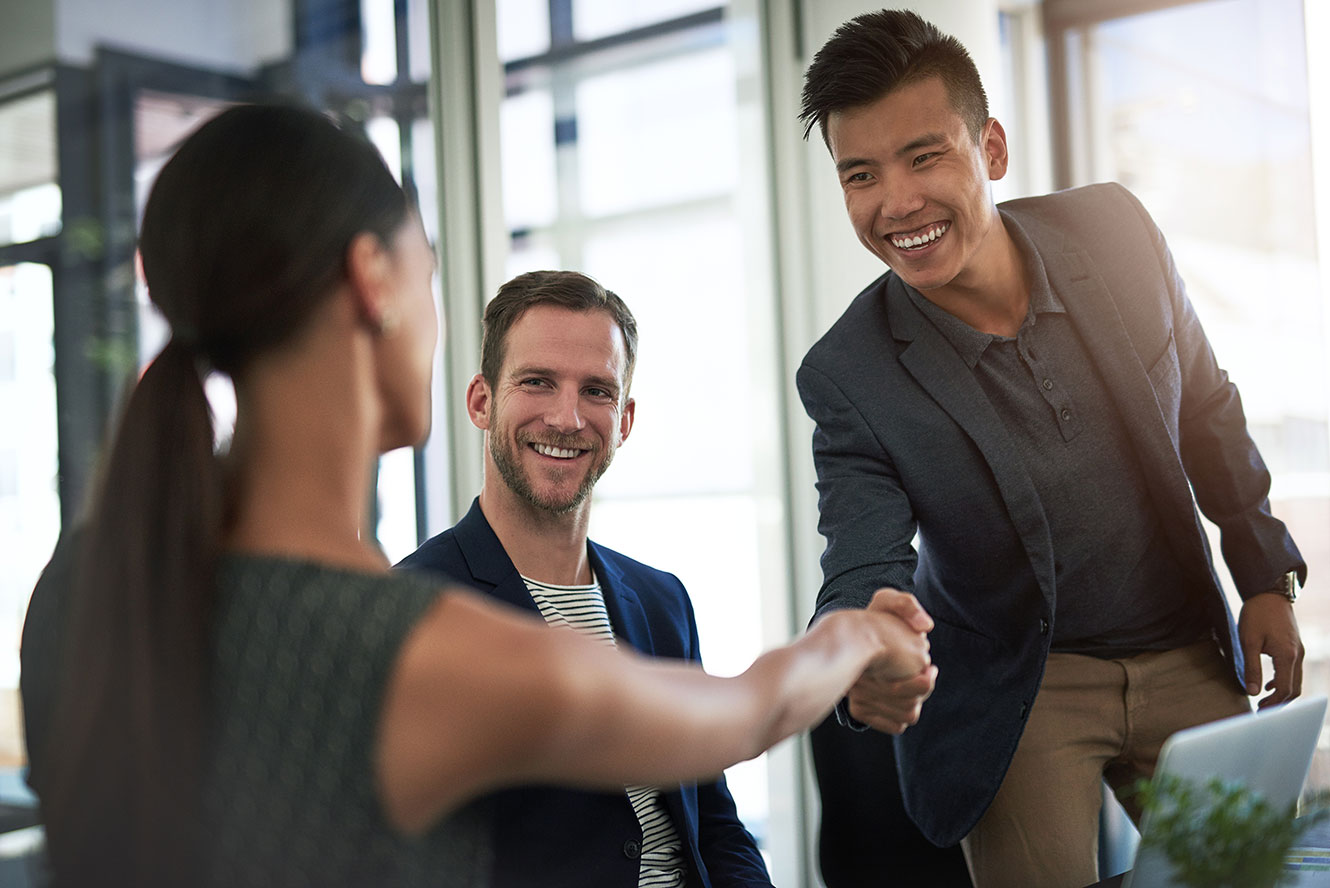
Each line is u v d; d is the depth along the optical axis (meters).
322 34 2.95
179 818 0.61
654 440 3.92
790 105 4.13
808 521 4.16
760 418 4.12
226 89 2.76
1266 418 3.47
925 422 1.74
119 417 0.70
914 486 1.74
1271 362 3.47
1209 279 3.57
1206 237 3.58
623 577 1.83
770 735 0.86
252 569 0.67
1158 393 1.74
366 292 0.71
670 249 3.92
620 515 3.88
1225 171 3.55
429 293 0.77
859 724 1.59
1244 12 3.50
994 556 1.75
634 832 1.58
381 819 0.64
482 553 1.65
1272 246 3.47
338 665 0.64
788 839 4.07
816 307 4.13
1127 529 1.75
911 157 1.65
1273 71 3.47
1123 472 1.74
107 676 0.64
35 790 0.77
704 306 4.00
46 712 0.77
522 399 1.69
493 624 0.66
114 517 0.67
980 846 1.83
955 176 1.65
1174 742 1.02
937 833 1.80
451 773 0.65
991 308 1.76
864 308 1.88
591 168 3.68
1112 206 1.85
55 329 2.47
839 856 1.92
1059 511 1.73
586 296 1.76
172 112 2.66
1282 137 3.46
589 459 1.72
